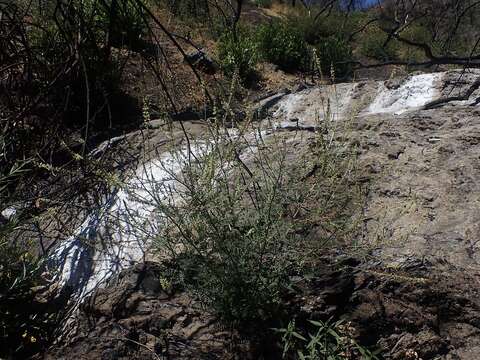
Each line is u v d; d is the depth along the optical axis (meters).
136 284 3.09
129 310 2.99
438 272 2.82
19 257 3.29
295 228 2.97
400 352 2.68
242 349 2.79
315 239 3.03
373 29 7.31
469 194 3.34
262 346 2.78
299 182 3.06
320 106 5.41
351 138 3.94
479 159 3.59
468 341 2.65
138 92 6.93
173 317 2.93
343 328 2.69
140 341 2.88
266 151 3.84
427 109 4.68
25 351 3.07
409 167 3.64
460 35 7.16
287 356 2.73
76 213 4.04
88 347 2.89
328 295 2.85
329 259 2.96
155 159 4.30
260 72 10.17
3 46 4.52
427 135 4.02
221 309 2.81
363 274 2.89
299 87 6.10
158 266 3.12
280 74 10.38
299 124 4.73
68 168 4.54
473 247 2.96
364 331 2.77
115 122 6.28
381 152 3.82
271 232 2.87
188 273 2.96
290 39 10.97
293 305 2.86
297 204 2.99
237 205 3.03
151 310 2.97
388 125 4.19
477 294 2.72
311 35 12.00
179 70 8.27
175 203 3.53
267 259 2.88
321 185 3.22
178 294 3.03
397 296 2.80
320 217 2.98
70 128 5.78
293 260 2.88
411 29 9.75
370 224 3.21
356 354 2.70
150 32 3.50
